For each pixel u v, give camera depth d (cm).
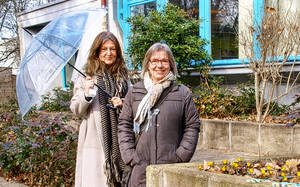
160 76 246
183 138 244
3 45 1809
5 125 547
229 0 635
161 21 590
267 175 222
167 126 237
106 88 292
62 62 280
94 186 278
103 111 286
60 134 412
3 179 462
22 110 277
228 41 639
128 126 256
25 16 1082
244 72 602
